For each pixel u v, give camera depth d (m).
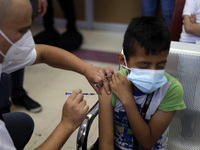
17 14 0.84
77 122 1.05
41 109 2.20
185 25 1.91
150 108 1.05
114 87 1.04
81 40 3.38
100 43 3.43
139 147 1.13
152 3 3.08
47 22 3.36
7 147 0.88
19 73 2.08
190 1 1.91
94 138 1.70
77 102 1.04
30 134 1.34
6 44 0.89
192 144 1.22
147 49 0.89
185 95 1.17
